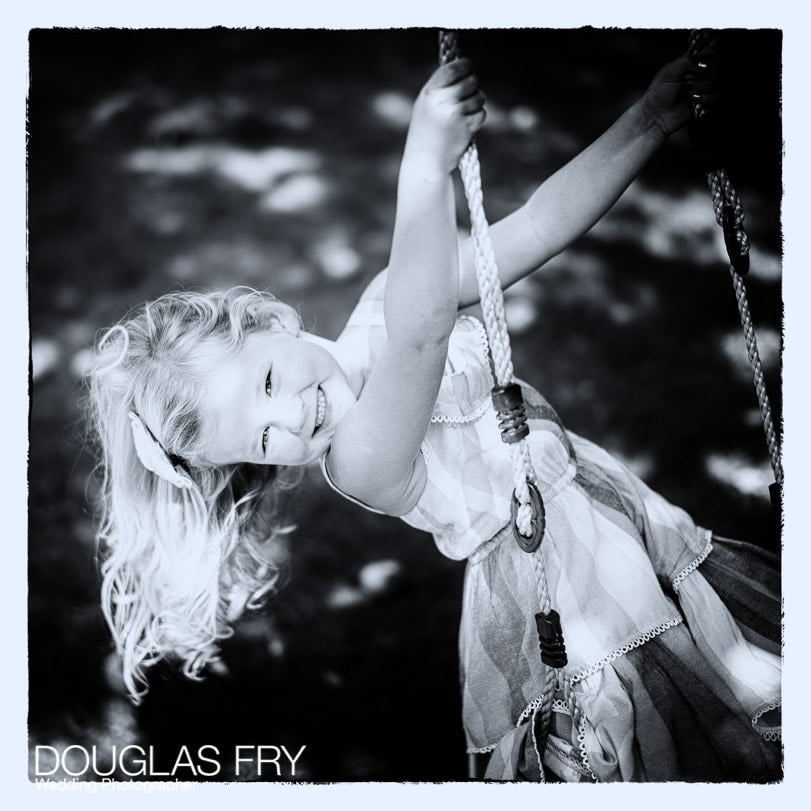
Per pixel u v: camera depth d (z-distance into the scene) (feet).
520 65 11.07
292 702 9.55
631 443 10.77
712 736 7.28
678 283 11.08
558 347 11.03
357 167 10.96
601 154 7.57
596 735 7.16
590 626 7.23
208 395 7.61
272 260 10.59
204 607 9.15
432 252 6.22
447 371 7.38
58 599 9.49
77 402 9.78
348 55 11.03
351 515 10.37
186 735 9.28
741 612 7.66
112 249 10.18
